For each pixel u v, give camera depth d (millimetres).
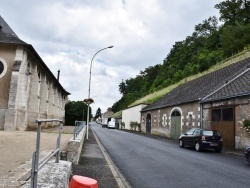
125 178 8945
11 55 22719
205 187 7863
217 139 18625
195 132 19594
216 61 58250
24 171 5469
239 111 19734
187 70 65000
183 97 32531
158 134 39125
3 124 21547
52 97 36281
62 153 10375
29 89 24547
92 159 12227
